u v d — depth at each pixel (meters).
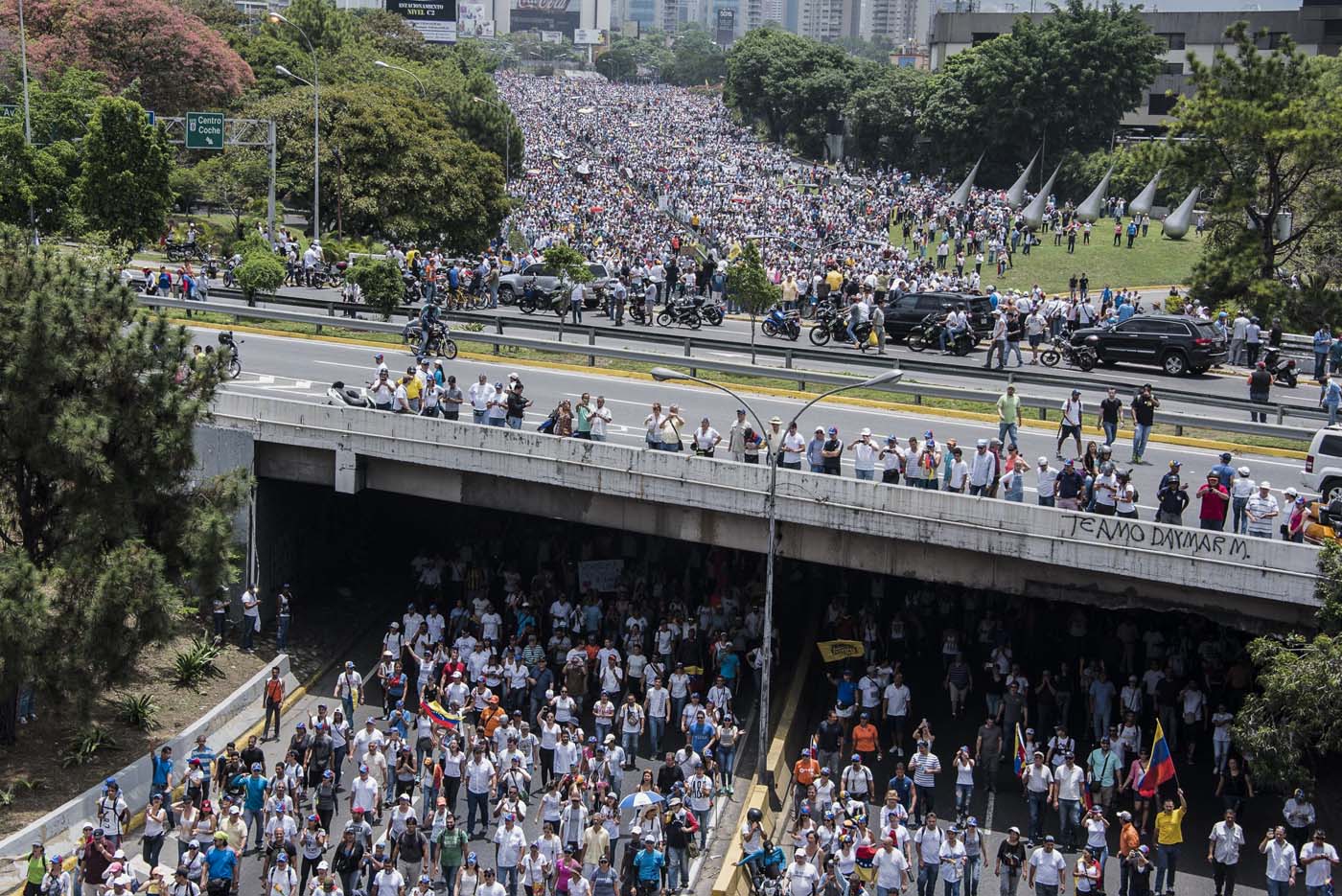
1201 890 28.59
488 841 30.23
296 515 41.59
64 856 28.19
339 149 77.12
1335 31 141.62
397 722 33.59
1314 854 26.66
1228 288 64.00
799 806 30.95
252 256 57.00
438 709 31.86
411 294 59.97
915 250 95.94
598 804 29.25
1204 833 30.58
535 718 34.97
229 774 30.08
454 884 27.41
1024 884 29.03
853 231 101.69
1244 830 30.66
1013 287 78.69
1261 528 31.09
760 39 188.00
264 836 28.55
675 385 47.00
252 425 38.91
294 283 64.88
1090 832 27.84
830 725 32.25
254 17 147.88
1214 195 66.88
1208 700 33.44
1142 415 38.59
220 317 54.88
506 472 37.12
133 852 29.34
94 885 26.38
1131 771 30.30
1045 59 122.81
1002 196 108.75
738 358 50.50
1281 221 68.25
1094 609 37.31
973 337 53.09
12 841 28.14
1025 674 35.81
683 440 39.62
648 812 27.41
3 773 31.05
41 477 31.64
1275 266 65.44
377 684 37.75
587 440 36.44
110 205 68.25
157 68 91.19
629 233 103.88
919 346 53.16
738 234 100.94
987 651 37.88
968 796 30.48
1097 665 32.97
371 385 40.19
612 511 36.88
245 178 78.75
